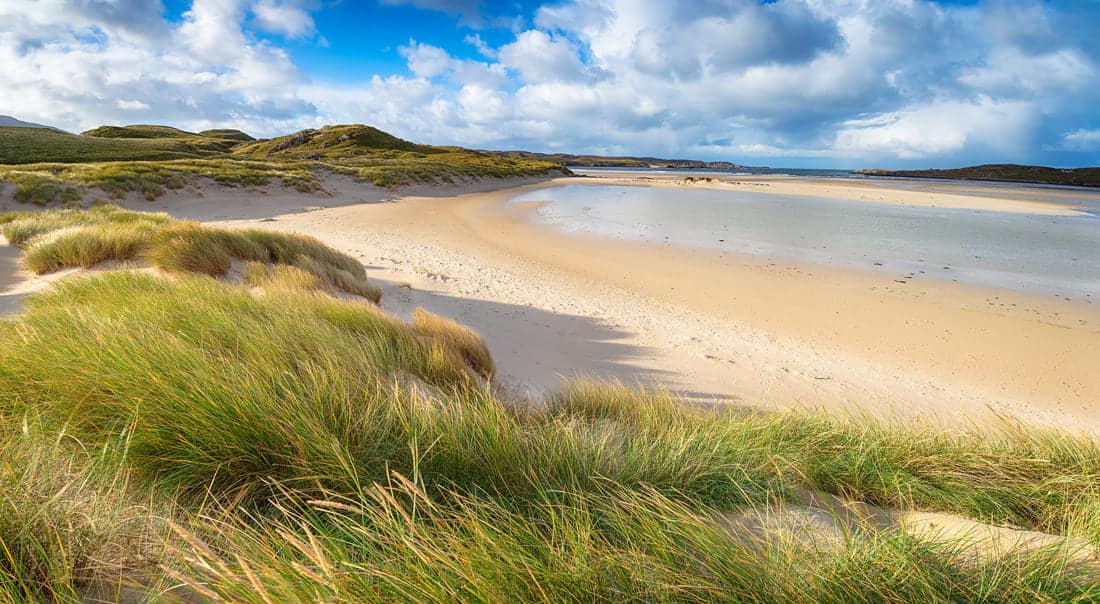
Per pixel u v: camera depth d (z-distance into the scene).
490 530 1.67
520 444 2.49
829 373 8.30
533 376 7.00
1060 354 9.45
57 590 1.36
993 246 20.64
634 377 7.43
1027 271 16.11
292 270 9.15
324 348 3.85
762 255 18.16
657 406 4.70
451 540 1.52
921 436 3.99
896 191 52.47
